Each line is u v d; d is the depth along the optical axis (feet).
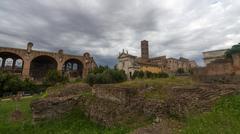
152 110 48.11
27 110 94.89
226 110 36.70
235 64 64.08
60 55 287.89
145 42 343.05
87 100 79.41
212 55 140.87
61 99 79.51
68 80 234.38
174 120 40.14
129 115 53.83
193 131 31.58
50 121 71.92
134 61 257.96
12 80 197.67
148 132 35.47
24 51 262.67
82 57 308.60
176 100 43.98
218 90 44.91
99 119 63.46
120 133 46.70
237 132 28.55
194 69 77.36
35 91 205.98
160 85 59.52
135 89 60.70
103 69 226.17
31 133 62.34
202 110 39.09
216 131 30.01
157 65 278.26
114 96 64.75
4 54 270.87
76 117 72.43
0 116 86.63
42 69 317.63
